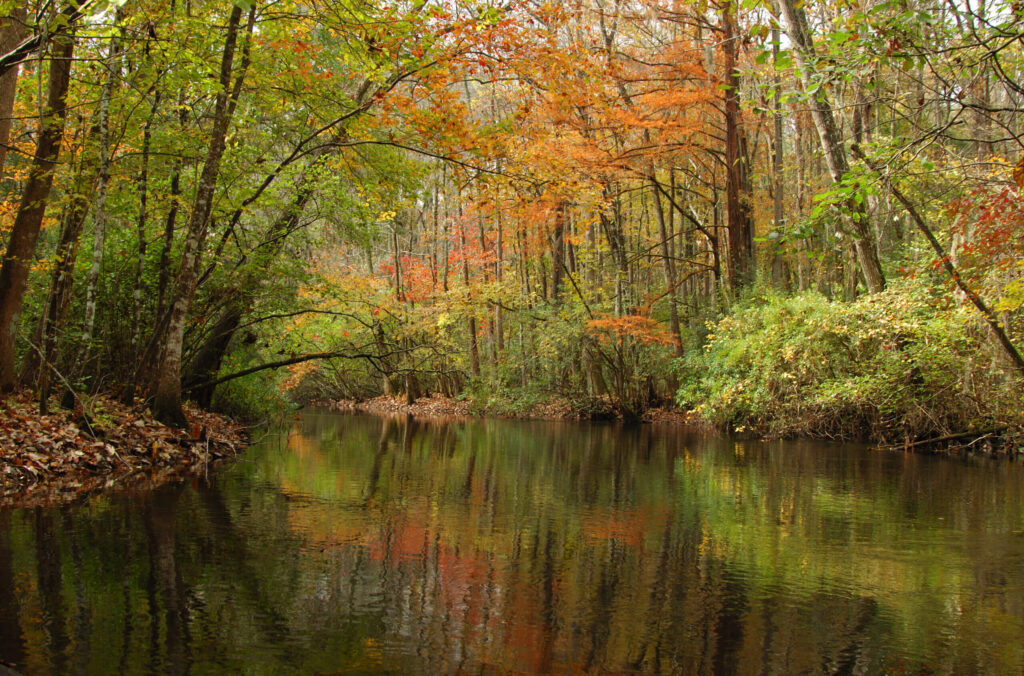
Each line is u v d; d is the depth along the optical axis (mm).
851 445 14227
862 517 6508
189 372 13711
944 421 12898
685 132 18859
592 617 3633
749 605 3887
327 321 21312
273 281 13969
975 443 12766
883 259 17688
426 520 6039
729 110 20609
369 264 27969
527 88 10219
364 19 8352
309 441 14172
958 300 12281
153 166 10766
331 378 37031
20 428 7934
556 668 2977
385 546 5039
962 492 8078
